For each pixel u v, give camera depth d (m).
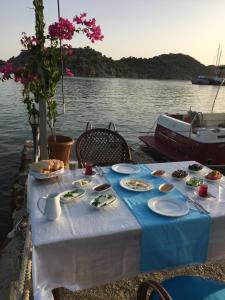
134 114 21.77
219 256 2.38
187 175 3.00
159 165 3.35
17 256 3.34
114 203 2.41
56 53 4.36
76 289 2.05
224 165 6.75
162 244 2.15
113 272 2.12
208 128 6.77
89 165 2.96
